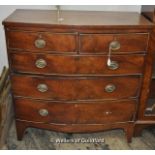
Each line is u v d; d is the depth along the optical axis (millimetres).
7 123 1795
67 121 1623
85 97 1535
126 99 1577
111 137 1835
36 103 1569
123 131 1884
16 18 1421
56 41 1353
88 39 1347
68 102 1547
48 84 1491
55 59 1407
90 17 1509
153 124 1756
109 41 1362
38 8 1816
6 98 1742
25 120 1651
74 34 1331
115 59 1423
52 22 1340
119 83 1509
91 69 1441
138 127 1767
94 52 1387
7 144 1733
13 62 1443
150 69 1532
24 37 1356
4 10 1823
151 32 1390
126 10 1826
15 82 1507
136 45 1396
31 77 1476
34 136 1826
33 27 1319
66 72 1446
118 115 1631
